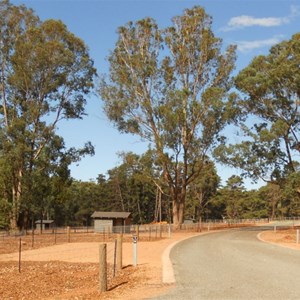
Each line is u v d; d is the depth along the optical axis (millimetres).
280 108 55625
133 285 13273
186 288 12289
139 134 59188
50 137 60781
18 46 60031
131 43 59375
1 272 18328
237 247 26984
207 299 10617
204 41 59031
